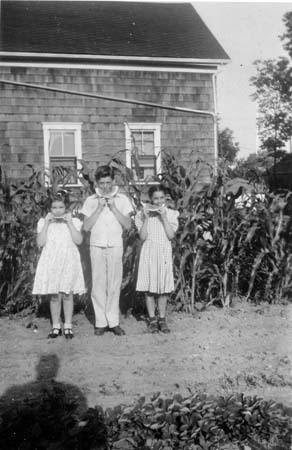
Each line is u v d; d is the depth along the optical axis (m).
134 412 3.19
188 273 6.86
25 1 15.10
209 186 6.86
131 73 13.64
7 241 6.61
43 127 13.06
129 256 6.61
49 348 5.17
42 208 6.69
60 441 3.07
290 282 7.30
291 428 3.25
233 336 5.55
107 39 14.10
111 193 5.70
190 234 6.66
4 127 12.86
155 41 14.32
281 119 27.28
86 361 4.73
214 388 4.01
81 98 13.31
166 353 4.96
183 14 16.16
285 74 26.84
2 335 5.69
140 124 13.59
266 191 7.18
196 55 13.73
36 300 6.61
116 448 3.06
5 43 13.00
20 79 13.03
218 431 3.18
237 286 7.23
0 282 6.79
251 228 6.71
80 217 6.71
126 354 4.94
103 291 5.71
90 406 3.67
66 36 13.92
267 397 3.81
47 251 5.55
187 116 13.84
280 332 5.68
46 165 13.00
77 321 6.33
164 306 5.88
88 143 13.31
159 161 13.46
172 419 3.16
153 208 5.79
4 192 6.74
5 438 3.20
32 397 3.83
